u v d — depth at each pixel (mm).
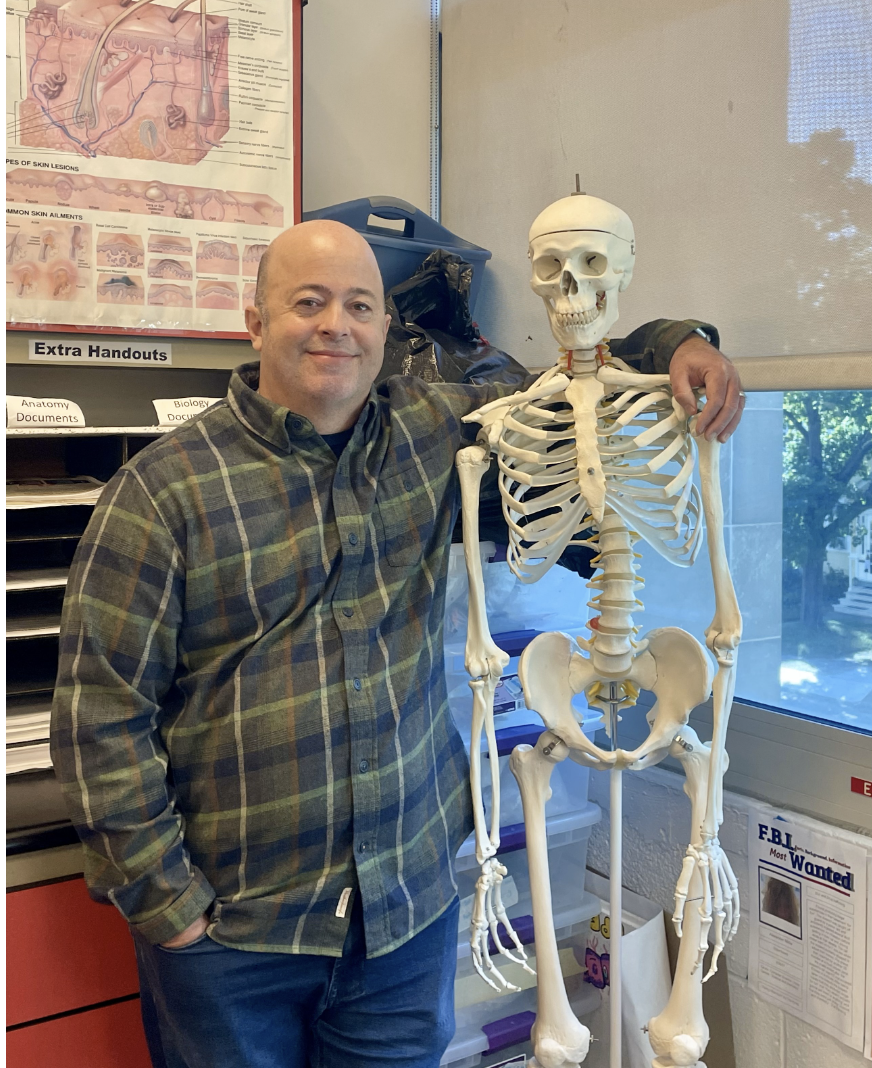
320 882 1143
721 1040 1674
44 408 1493
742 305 1612
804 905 1538
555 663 1334
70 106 1639
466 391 1395
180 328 1794
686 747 1293
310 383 1158
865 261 1408
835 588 1556
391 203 1947
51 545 1648
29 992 1384
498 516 1510
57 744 1108
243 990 1148
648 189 1783
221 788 1149
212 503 1129
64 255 1666
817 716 1601
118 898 1111
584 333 1179
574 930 1878
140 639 1102
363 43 2254
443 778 1324
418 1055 1260
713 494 1170
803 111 1485
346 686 1159
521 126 2100
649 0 1748
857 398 1488
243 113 1813
